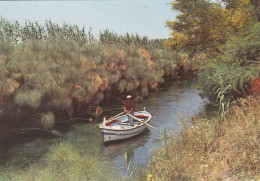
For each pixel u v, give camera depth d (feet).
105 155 28.91
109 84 58.44
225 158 17.02
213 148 19.44
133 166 24.54
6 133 37.70
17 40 48.80
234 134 18.53
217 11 52.42
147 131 38.70
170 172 15.88
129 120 38.01
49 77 39.96
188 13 54.49
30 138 36.27
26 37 52.13
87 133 38.78
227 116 25.80
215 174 15.46
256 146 15.74
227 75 33.40
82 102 49.67
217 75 35.35
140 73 70.03
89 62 51.19
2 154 30.22
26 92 36.55
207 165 17.03
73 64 49.03
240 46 36.35
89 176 21.04
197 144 20.31
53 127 41.65
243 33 43.70
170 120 43.86
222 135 21.06
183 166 16.39
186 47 57.47
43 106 41.32
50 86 39.70
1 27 46.16
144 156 28.09
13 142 34.60
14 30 49.03
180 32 58.90
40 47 47.21
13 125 38.86
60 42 52.21
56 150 27.71
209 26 52.31
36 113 40.98
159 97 68.49
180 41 57.21
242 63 37.17
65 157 25.98
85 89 47.21
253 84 28.45
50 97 41.34
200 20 52.85
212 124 23.44
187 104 57.11
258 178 13.29
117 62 62.23
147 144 32.83
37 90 37.70
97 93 52.24
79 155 27.35
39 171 22.30
